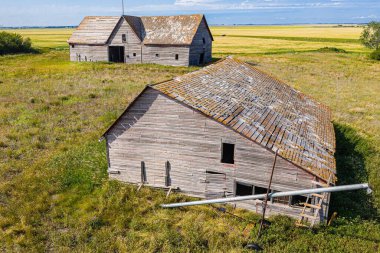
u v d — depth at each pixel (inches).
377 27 3174.2
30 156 832.9
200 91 668.7
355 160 794.2
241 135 578.2
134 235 537.6
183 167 642.8
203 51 2347.4
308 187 555.2
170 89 617.0
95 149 856.3
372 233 535.8
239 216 593.6
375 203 629.0
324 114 913.5
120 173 700.7
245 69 972.6
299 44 3912.4
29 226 557.9
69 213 605.6
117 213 600.7
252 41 4264.3
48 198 647.8
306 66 2295.8
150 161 666.2
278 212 586.9
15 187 687.7
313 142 662.5
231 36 5182.1
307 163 561.9
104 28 2388.0
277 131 636.7
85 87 1549.0
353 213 599.8
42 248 514.0
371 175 729.6
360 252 496.7
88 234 549.0
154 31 2273.6
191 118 605.9
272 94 857.5
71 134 975.0
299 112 814.5
